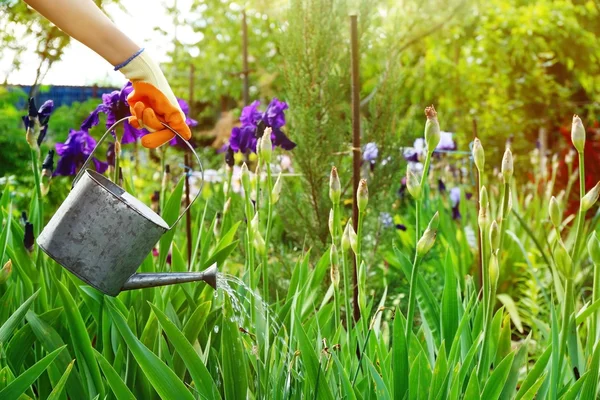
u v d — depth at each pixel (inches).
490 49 366.3
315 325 91.9
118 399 74.3
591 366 74.2
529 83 363.6
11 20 242.2
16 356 83.0
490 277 75.8
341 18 137.9
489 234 77.0
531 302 140.6
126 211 72.9
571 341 82.1
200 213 156.8
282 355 79.6
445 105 384.5
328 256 100.1
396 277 144.8
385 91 141.3
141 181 225.0
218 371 81.6
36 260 94.3
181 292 94.7
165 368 74.2
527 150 343.3
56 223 73.8
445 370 75.0
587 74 386.0
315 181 135.5
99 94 307.4
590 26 393.1
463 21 347.6
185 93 445.7
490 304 76.4
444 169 227.8
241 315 85.0
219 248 98.8
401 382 76.3
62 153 108.5
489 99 366.6
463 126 348.8
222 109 461.1
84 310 91.7
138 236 73.5
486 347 77.7
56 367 80.3
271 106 115.3
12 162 197.9
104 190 72.8
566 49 369.4
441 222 167.3
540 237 169.5
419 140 189.3
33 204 104.7
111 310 76.0
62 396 80.7
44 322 81.9
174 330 75.0
